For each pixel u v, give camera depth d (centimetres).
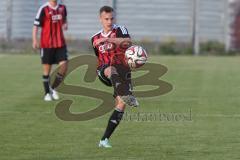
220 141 2989
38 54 9375
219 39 10531
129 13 10400
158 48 9838
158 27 10425
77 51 9531
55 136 3102
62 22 4509
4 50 9769
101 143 2844
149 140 3008
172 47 9912
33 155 2673
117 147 2844
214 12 10644
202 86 5372
